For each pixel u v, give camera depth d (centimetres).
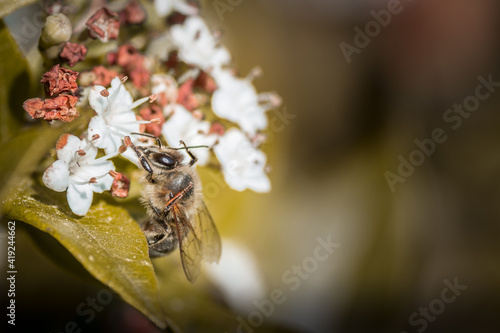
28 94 18
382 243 22
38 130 17
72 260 18
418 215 22
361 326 22
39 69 18
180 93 19
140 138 18
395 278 22
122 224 17
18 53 18
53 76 17
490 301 22
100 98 17
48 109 17
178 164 18
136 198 18
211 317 20
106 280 17
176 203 18
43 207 17
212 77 19
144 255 17
